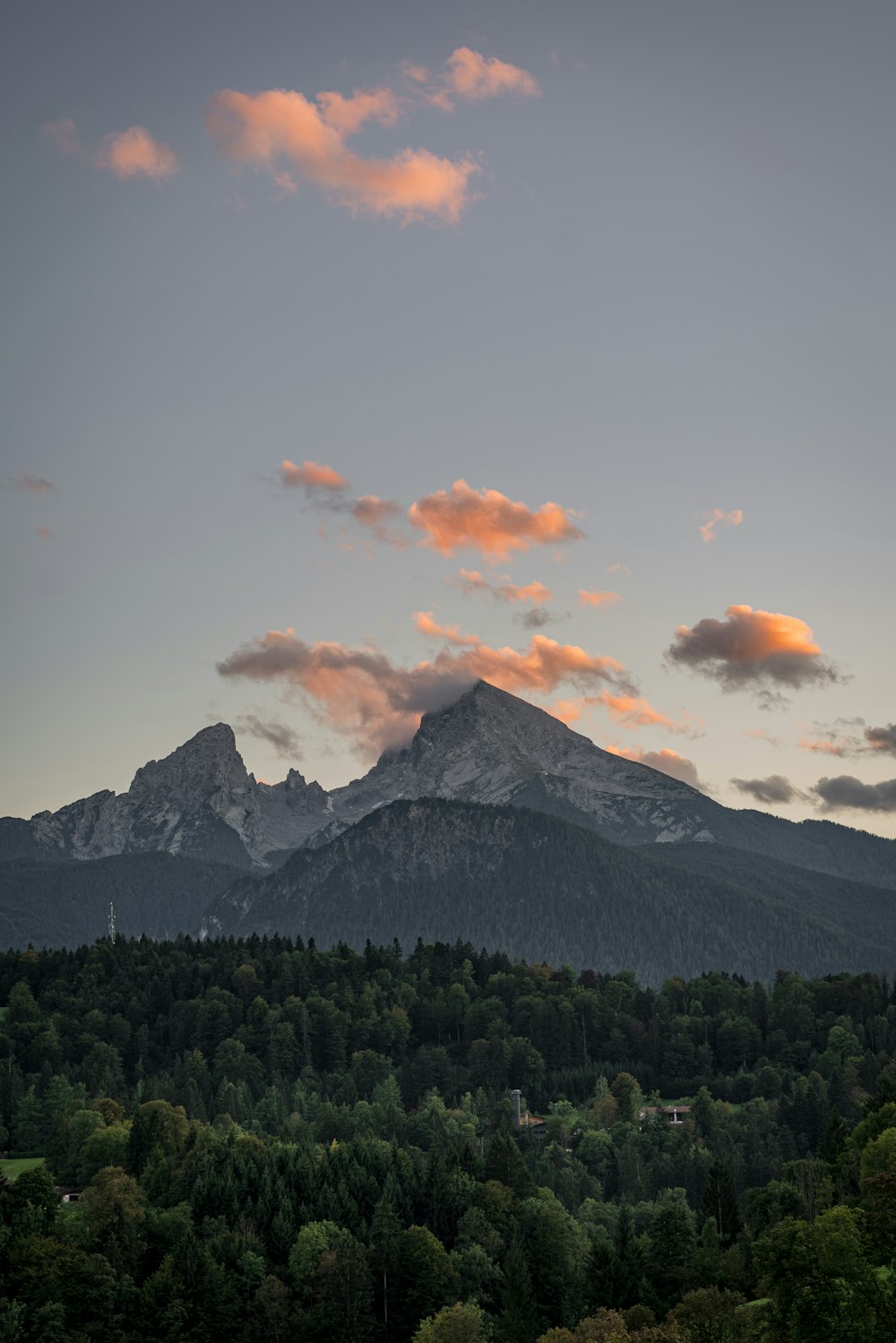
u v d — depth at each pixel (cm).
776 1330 16562
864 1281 16162
